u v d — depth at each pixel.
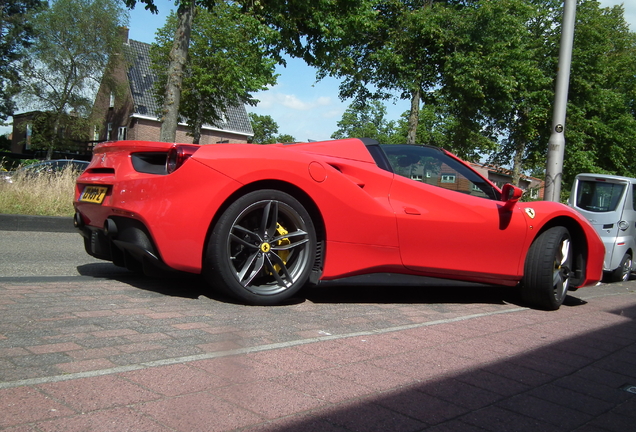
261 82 24.02
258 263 3.21
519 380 2.38
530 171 29.42
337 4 12.73
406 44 15.68
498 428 1.85
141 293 3.41
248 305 3.27
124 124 37.25
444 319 3.44
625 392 2.37
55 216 8.30
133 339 2.38
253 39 12.39
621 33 28.61
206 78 24.36
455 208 3.87
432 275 3.86
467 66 14.95
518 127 21.92
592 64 22.66
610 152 25.31
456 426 1.82
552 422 1.95
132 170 3.15
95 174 3.49
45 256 5.52
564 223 4.62
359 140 3.85
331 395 1.96
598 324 3.84
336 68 16.23
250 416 1.71
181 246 2.99
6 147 55.91
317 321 3.04
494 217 4.01
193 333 2.56
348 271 3.51
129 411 1.66
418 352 2.62
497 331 3.26
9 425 1.51
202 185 3.02
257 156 3.19
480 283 4.14
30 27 37.97
